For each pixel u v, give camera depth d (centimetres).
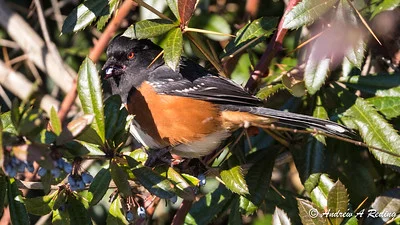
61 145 561
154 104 805
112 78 837
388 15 785
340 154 843
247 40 766
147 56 828
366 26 696
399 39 802
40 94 1027
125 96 824
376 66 876
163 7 869
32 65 1043
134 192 693
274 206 831
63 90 1025
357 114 762
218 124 796
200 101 794
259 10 974
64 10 1100
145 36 684
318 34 745
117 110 643
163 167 673
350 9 705
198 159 774
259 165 782
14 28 1042
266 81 815
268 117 771
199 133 800
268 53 788
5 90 1090
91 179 604
